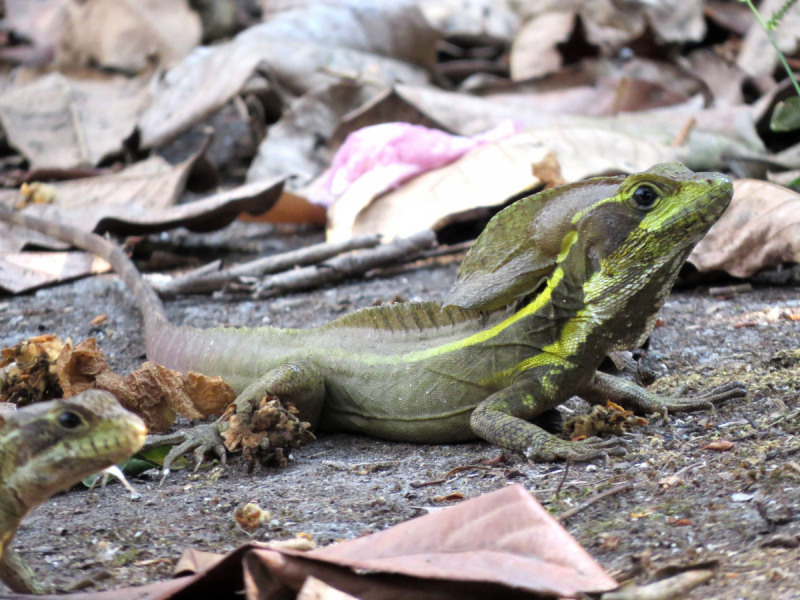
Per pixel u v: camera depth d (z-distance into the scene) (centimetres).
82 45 2050
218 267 1283
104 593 448
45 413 491
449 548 448
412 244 1276
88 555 560
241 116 2022
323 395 828
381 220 1326
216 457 773
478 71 2130
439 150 1373
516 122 1455
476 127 1513
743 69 1738
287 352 859
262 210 1322
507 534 447
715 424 716
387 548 456
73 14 2212
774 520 512
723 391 764
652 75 1733
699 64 1784
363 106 1611
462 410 775
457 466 711
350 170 1412
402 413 800
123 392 799
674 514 548
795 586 439
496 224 755
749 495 555
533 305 754
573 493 611
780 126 1109
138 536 584
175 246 1469
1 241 1345
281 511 627
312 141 1627
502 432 715
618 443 686
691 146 1356
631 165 1294
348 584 430
